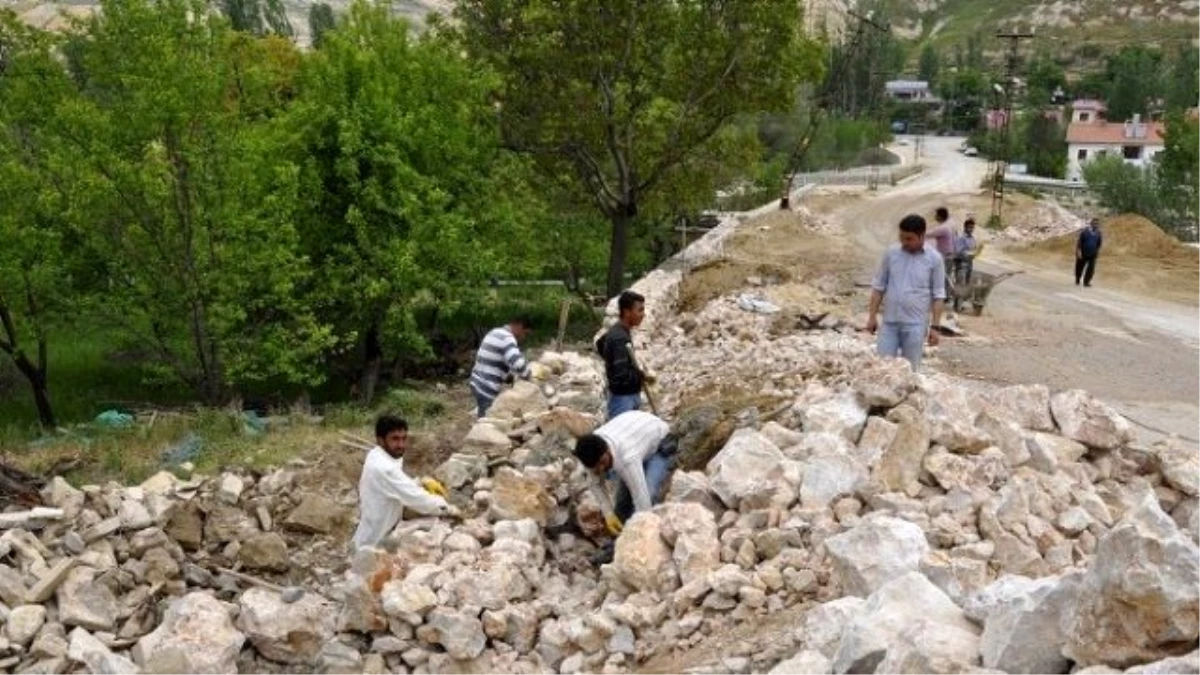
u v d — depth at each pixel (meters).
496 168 22.39
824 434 6.71
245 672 6.38
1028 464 6.65
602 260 27.67
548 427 8.70
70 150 14.98
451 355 22.03
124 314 15.70
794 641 4.91
